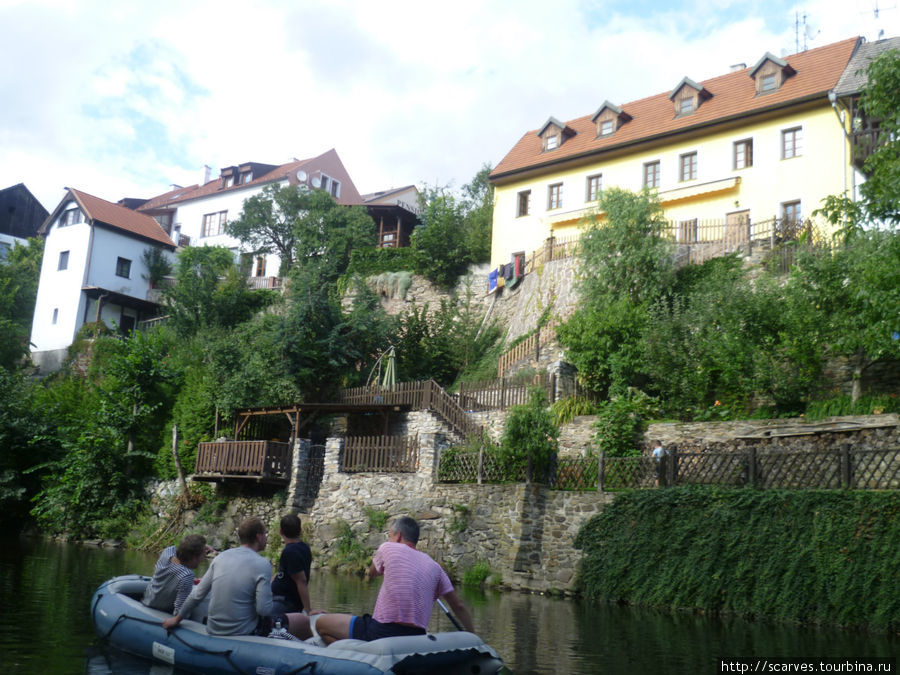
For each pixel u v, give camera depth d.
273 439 26.30
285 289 39.06
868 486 13.14
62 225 46.00
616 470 16.50
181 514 24.11
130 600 8.59
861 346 17.84
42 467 26.64
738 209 29.97
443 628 10.53
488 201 44.31
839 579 12.16
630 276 24.55
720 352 19.81
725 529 13.86
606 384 22.89
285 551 8.08
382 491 20.23
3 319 42.25
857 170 27.03
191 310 38.88
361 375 29.94
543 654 9.03
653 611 13.70
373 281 37.97
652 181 32.91
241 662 6.96
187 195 54.91
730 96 32.28
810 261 19.06
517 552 16.75
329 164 54.22
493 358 31.28
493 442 19.42
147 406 26.94
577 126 37.62
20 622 9.52
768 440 17.33
